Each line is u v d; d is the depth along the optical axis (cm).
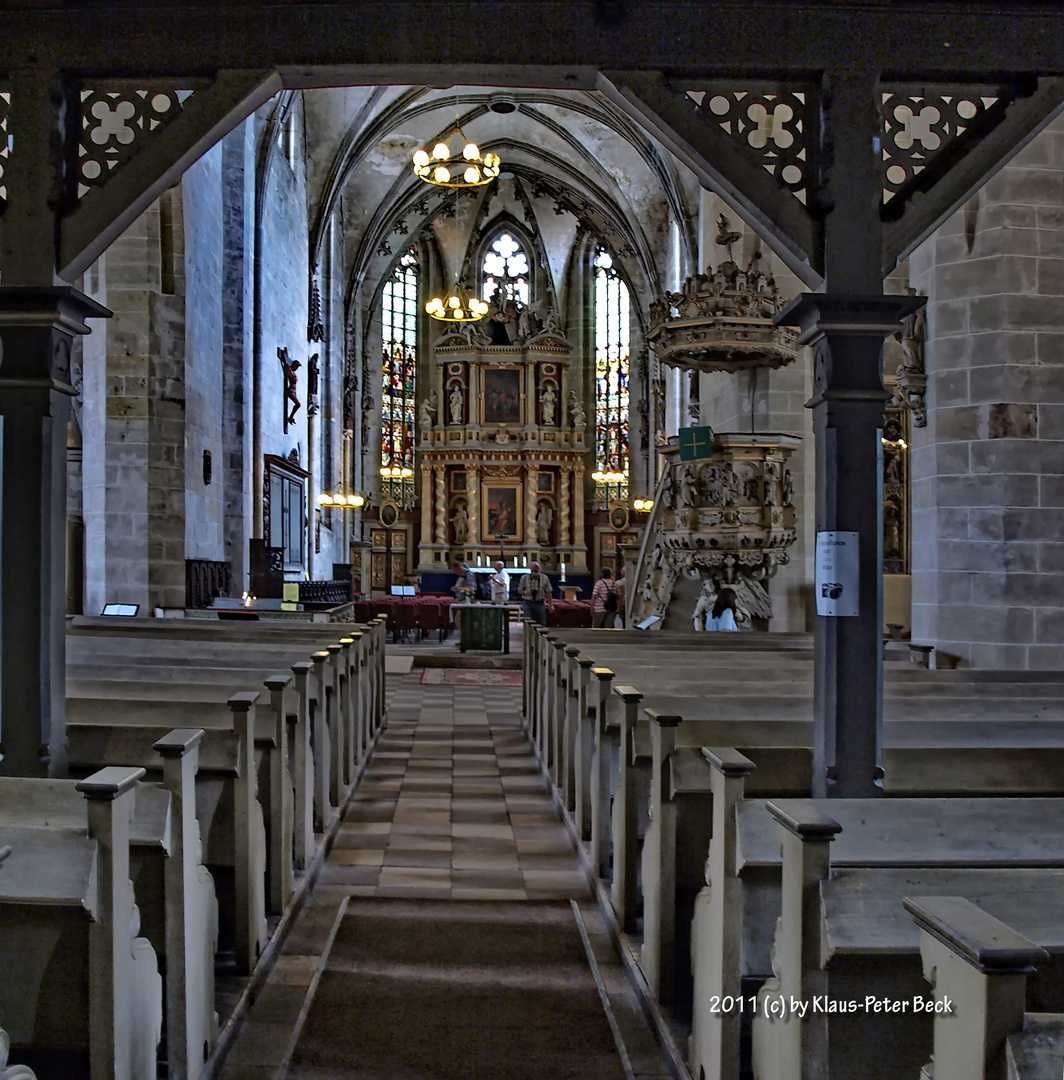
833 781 404
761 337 1152
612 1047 358
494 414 3503
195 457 1403
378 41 438
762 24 440
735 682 559
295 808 527
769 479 1161
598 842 527
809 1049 237
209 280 1486
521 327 3497
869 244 438
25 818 294
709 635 888
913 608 1018
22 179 433
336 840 637
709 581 1208
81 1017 262
